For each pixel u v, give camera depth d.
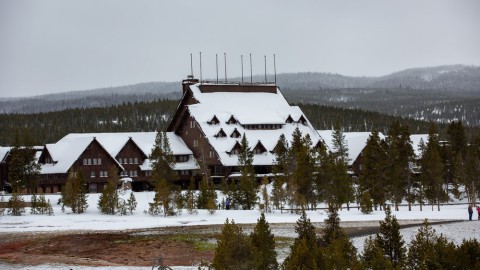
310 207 109.44
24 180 123.06
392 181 100.88
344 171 101.19
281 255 60.06
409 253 48.47
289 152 118.12
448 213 93.19
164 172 110.94
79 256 60.41
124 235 72.25
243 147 122.38
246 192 101.88
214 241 68.44
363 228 75.88
